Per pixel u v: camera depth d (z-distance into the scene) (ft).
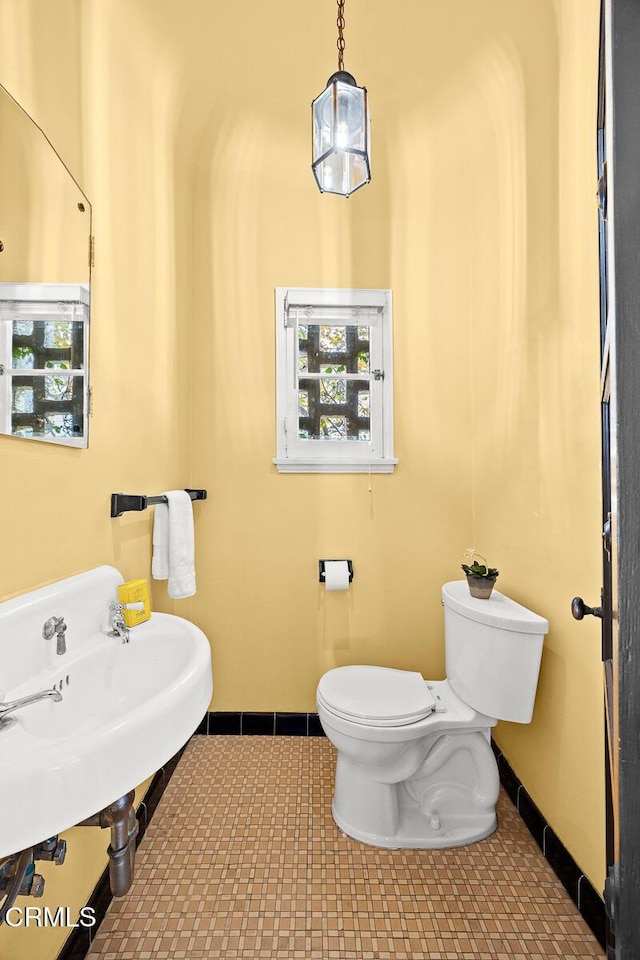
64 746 1.99
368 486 7.01
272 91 6.52
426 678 6.98
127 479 4.95
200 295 6.99
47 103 3.55
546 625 4.68
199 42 5.69
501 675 4.81
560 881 4.50
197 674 2.83
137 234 5.18
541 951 3.84
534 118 5.27
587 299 4.35
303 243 7.03
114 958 3.77
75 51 3.96
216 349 7.00
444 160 7.00
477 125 6.48
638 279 1.85
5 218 2.99
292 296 7.00
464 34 5.74
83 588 3.59
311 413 7.16
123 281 4.86
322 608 6.97
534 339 5.31
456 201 7.04
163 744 2.35
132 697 3.60
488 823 5.07
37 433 3.34
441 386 7.04
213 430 6.98
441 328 7.06
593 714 4.15
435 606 7.00
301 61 6.20
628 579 1.84
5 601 2.99
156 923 4.05
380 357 7.12
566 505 4.64
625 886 1.83
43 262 3.43
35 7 3.41
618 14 1.88
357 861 4.71
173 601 6.41
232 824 5.19
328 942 3.90
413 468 7.03
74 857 3.75
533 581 5.26
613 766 2.05
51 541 3.55
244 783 5.86
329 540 6.99
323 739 6.82
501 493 6.10
